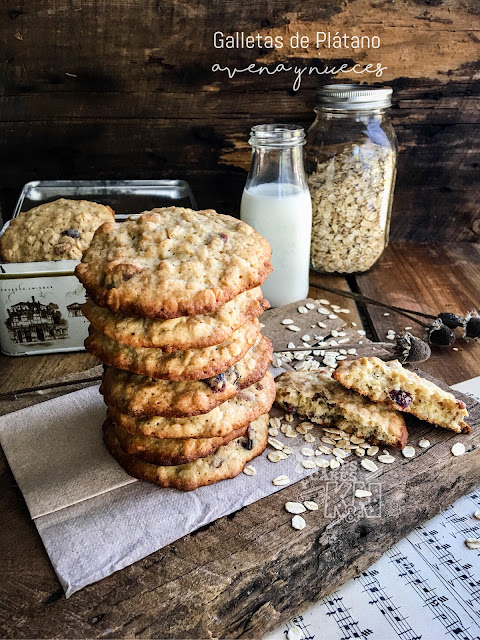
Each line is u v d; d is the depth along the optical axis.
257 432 0.27
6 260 0.35
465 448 0.27
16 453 0.27
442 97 0.46
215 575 0.22
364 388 0.28
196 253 0.24
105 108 0.44
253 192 0.39
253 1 0.41
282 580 0.23
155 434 0.25
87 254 0.25
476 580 0.24
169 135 0.46
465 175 0.49
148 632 0.20
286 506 0.24
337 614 0.23
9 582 0.21
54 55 0.42
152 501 0.25
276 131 0.38
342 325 0.37
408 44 0.43
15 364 0.35
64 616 0.20
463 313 0.41
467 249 0.51
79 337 0.36
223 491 0.25
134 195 0.43
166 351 0.23
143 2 0.41
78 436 0.28
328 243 0.44
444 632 0.22
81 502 0.25
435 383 0.32
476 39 0.43
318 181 0.43
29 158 0.46
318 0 0.42
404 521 0.26
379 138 0.42
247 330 0.25
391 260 0.49
